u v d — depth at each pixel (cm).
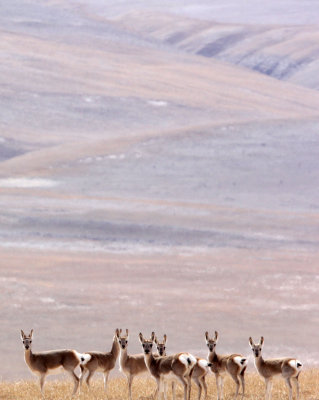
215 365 7994
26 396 8038
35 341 18012
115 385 9025
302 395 7831
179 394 8212
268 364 7681
